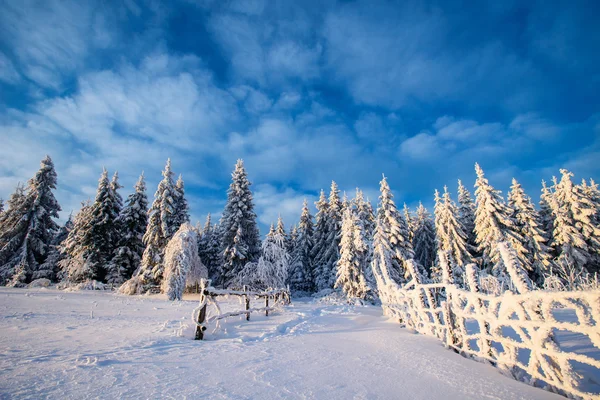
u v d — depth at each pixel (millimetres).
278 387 3256
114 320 8531
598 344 2596
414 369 4051
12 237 30297
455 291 5289
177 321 8344
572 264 24906
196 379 3463
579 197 26969
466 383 3496
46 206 32312
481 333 4578
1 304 11164
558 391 3184
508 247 3992
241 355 4703
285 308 13781
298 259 38062
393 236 29641
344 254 26047
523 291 3648
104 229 30203
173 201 30125
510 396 3092
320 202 39281
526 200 29312
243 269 27000
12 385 3135
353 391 3184
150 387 3160
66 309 10945
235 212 30484
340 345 5684
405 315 7961
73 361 4082
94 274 28312
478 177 28188
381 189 32281
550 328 3258
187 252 22156
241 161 32844
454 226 30516
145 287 24875
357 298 23609
